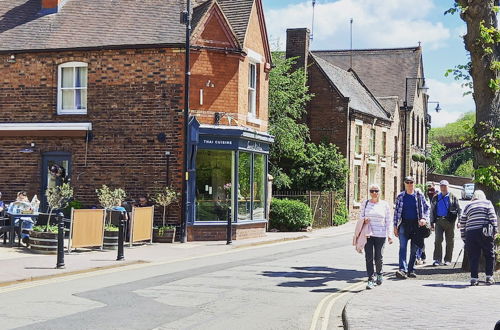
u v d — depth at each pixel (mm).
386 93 51188
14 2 25688
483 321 8789
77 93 22969
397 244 22703
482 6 14195
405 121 49000
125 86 22250
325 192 32031
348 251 19531
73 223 16812
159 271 14312
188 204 21781
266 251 19484
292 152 34188
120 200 20391
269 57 25953
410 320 8852
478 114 14547
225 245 20578
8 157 23203
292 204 27688
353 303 10172
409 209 13922
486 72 14328
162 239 21016
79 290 11422
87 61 22641
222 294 11281
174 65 21906
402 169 48812
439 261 15984
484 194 13320
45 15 24453
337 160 34844
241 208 23359
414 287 12062
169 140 21844
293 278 13477
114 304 10117
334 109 36469
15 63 23297
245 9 24328
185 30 22328
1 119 23406
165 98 21906
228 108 22672
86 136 22438
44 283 12328
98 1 24516
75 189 22578
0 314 9219
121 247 15758
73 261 15242
